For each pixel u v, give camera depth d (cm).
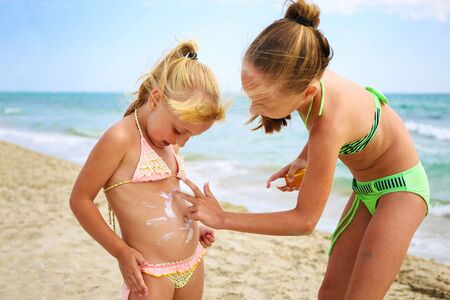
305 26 240
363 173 287
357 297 265
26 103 6044
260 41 239
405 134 284
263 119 289
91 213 251
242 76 246
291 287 436
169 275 257
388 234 265
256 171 1086
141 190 256
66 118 3216
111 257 488
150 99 256
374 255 264
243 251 529
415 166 281
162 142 262
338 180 924
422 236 606
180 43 266
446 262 517
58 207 671
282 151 1457
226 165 1183
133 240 257
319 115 254
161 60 267
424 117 2478
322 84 254
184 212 269
